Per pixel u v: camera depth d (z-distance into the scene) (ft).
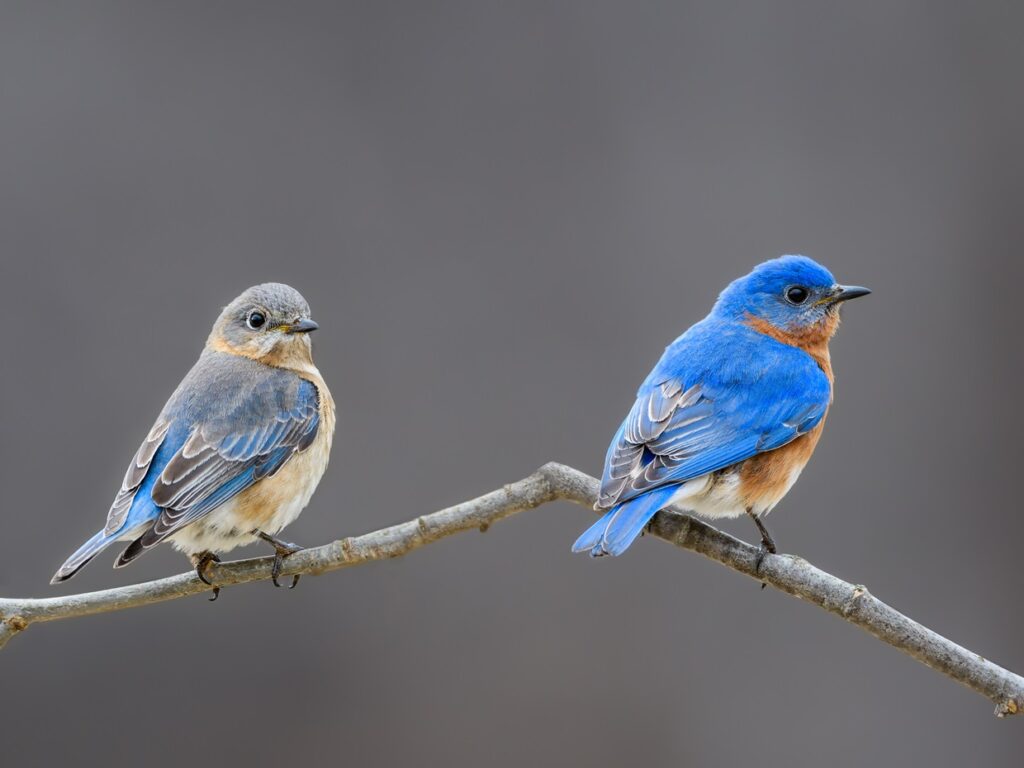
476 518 33.40
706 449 35.53
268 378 40.06
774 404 36.42
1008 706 29.96
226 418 38.73
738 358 37.01
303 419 39.81
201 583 33.96
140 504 37.11
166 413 39.19
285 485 39.11
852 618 31.07
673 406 36.22
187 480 37.63
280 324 40.86
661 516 33.06
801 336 38.91
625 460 34.24
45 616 32.99
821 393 37.32
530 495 33.35
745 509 36.63
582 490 33.19
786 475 36.63
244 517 38.50
